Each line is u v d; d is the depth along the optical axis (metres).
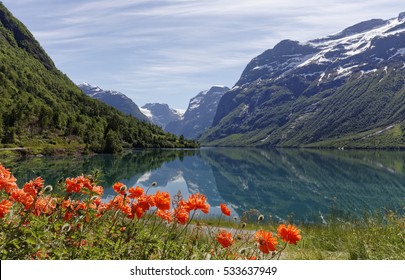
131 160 93.75
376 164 95.19
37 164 69.19
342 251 10.59
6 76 161.50
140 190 4.43
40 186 4.01
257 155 146.88
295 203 41.09
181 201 4.65
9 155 90.12
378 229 11.18
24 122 116.69
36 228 3.32
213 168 83.56
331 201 41.78
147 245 4.10
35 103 145.75
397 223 11.05
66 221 3.98
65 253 3.44
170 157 117.62
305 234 14.47
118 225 4.30
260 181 60.94
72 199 4.46
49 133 120.94
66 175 46.91
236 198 44.81
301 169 82.12
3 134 103.44
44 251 3.26
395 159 117.81
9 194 3.98
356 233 11.77
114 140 121.56
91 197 4.08
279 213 34.84
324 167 86.75
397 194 45.97
